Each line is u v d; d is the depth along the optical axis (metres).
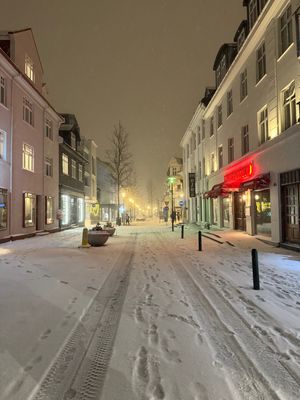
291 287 7.45
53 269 9.78
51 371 3.68
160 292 7.12
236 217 23.11
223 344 4.38
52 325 5.09
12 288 7.41
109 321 5.29
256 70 18.06
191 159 41.03
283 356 4.02
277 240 15.15
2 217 18.48
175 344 4.39
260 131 17.73
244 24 20.56
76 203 36.25
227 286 7.60
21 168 20.95
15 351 4.18
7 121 19.09
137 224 46.06
